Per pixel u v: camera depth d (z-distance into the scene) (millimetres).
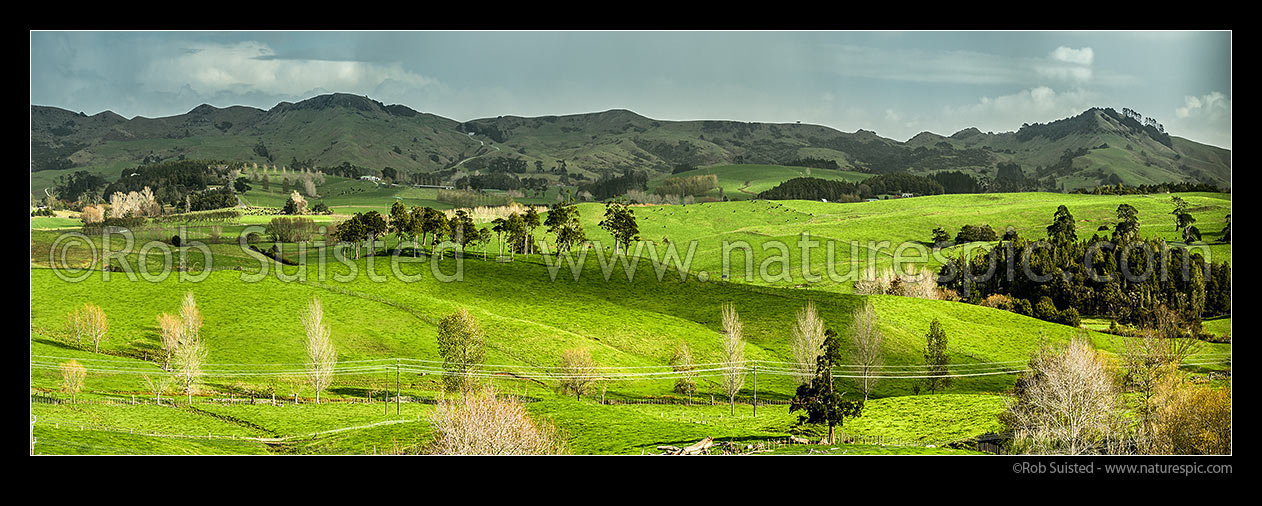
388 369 122812
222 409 96188
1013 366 134875
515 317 157375
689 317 164000
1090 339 142500
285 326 136375
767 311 164125
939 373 126062
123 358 117625
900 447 75938
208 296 147125
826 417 85938
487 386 111625
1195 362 121312
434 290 170250
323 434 87438
